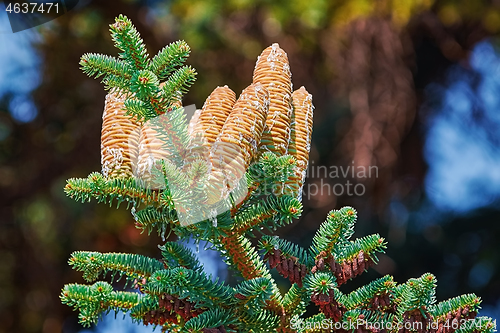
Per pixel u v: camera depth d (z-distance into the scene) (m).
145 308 2.14
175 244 2.16
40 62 6.33
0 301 6.10
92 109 6.48
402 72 5.90
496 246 6.69
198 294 2.09
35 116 6.49
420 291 2.12
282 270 2.12
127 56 2.08
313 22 5.82
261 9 6.01
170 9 6.18
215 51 6.11
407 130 6.00
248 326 2.13
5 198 6.29
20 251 6.23
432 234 6.54
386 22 5.87
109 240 6.07
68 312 6.09
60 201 6.25
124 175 2.13
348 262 2.14
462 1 6.08
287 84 2.14
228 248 2.13
